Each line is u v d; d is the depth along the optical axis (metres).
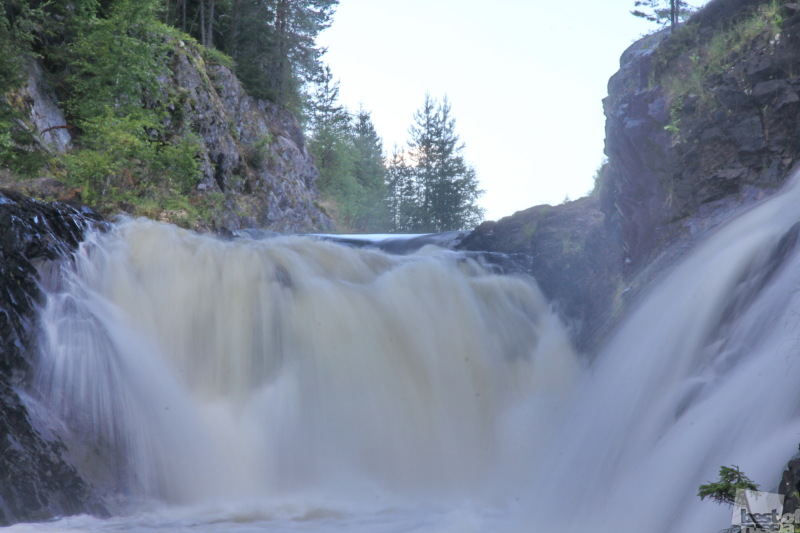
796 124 10.58
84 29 23.55
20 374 9.31
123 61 23.05
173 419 10.70
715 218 11.09
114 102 22.61
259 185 33.84
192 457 10.52
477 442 12.47
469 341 13.51
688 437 7.68
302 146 44.72
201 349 11.80
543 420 12.41
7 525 8.16
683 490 7.15
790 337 7.56
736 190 11.09
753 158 10.96
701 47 12.41
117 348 10.68
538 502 9.80
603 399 10.70
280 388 11.82
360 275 14.02
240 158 32.88
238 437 11.12
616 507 8.27
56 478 8.84
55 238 10.83
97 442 9.69
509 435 12.34
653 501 7.54
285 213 35.03
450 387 13.03
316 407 11.93
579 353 13.29
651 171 12.54
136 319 11.44
